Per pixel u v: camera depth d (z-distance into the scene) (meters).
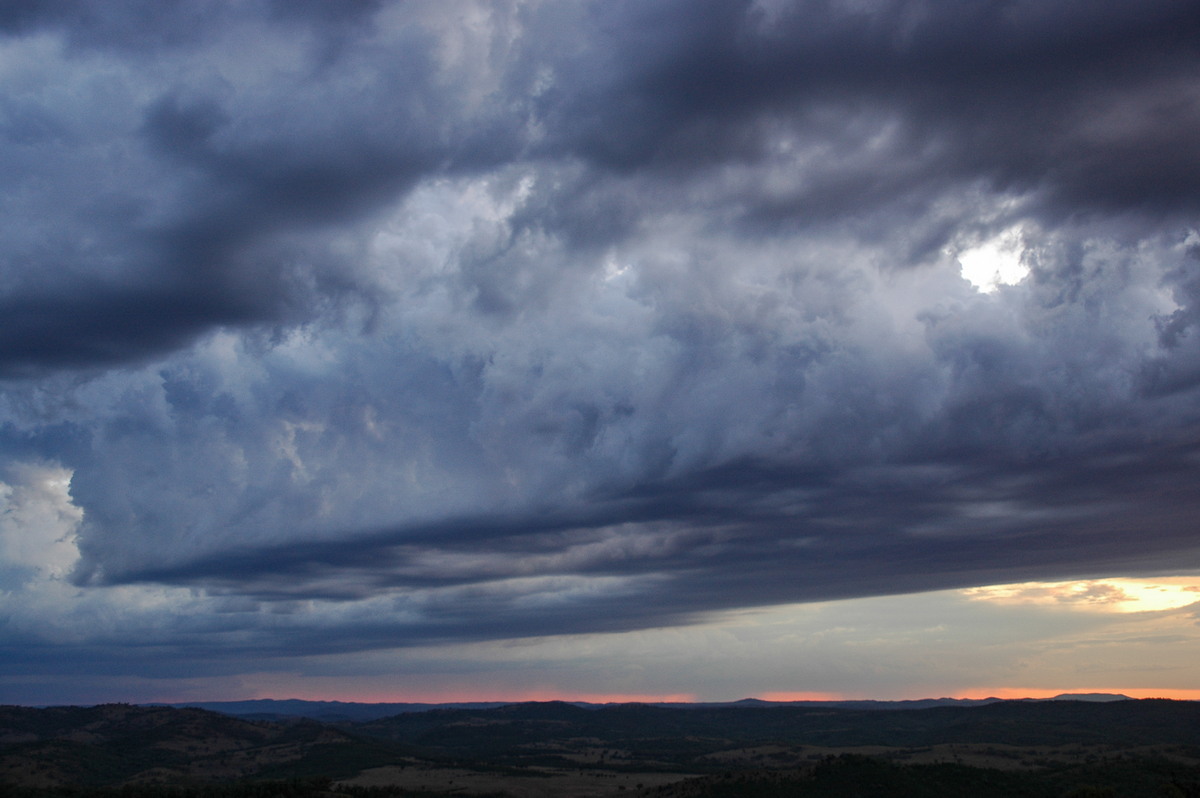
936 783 161.00
